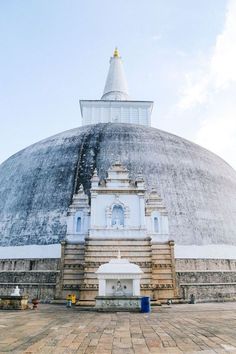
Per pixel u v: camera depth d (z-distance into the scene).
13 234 36.44
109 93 63.25
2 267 34.00
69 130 50.59
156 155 42.00
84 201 33.34
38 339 11.20
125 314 19.58
